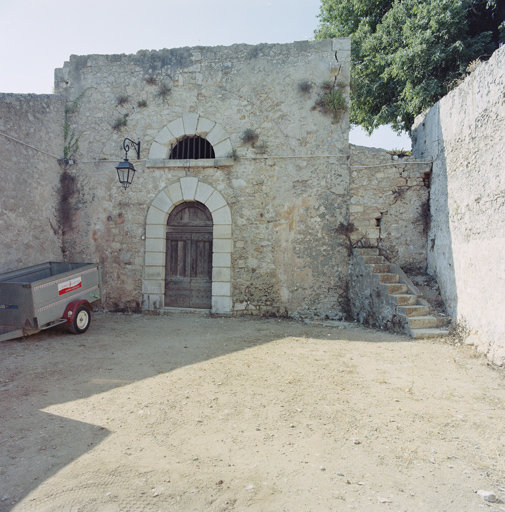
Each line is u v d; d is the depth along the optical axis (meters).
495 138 4.62
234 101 7.64
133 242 7.84
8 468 2.43
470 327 5.16
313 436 2.81
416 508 2.05
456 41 9.38
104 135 8.02
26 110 7.11
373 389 3.68
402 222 7.22
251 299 7.47
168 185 7.77
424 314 5.90
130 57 8.00
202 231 7.85
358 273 7.02
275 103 7.52
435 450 2.61
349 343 5.42
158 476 2.33
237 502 2.11
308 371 4.20
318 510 2.04
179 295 7.88
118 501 2.12
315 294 7.36
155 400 3.45
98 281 6.59
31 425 3.00
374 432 2.86
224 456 2.55
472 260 5.18
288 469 2.41
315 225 7.37
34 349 5.08
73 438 2.79
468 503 2.09
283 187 7.44
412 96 9.78
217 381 3.91
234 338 5.75
